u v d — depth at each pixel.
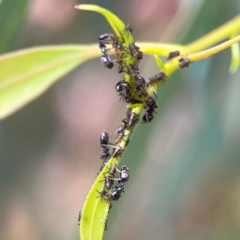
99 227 0.12
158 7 0.26
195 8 0.17
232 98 0.19
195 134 0.19
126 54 0.12
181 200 0.27
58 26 0.25
